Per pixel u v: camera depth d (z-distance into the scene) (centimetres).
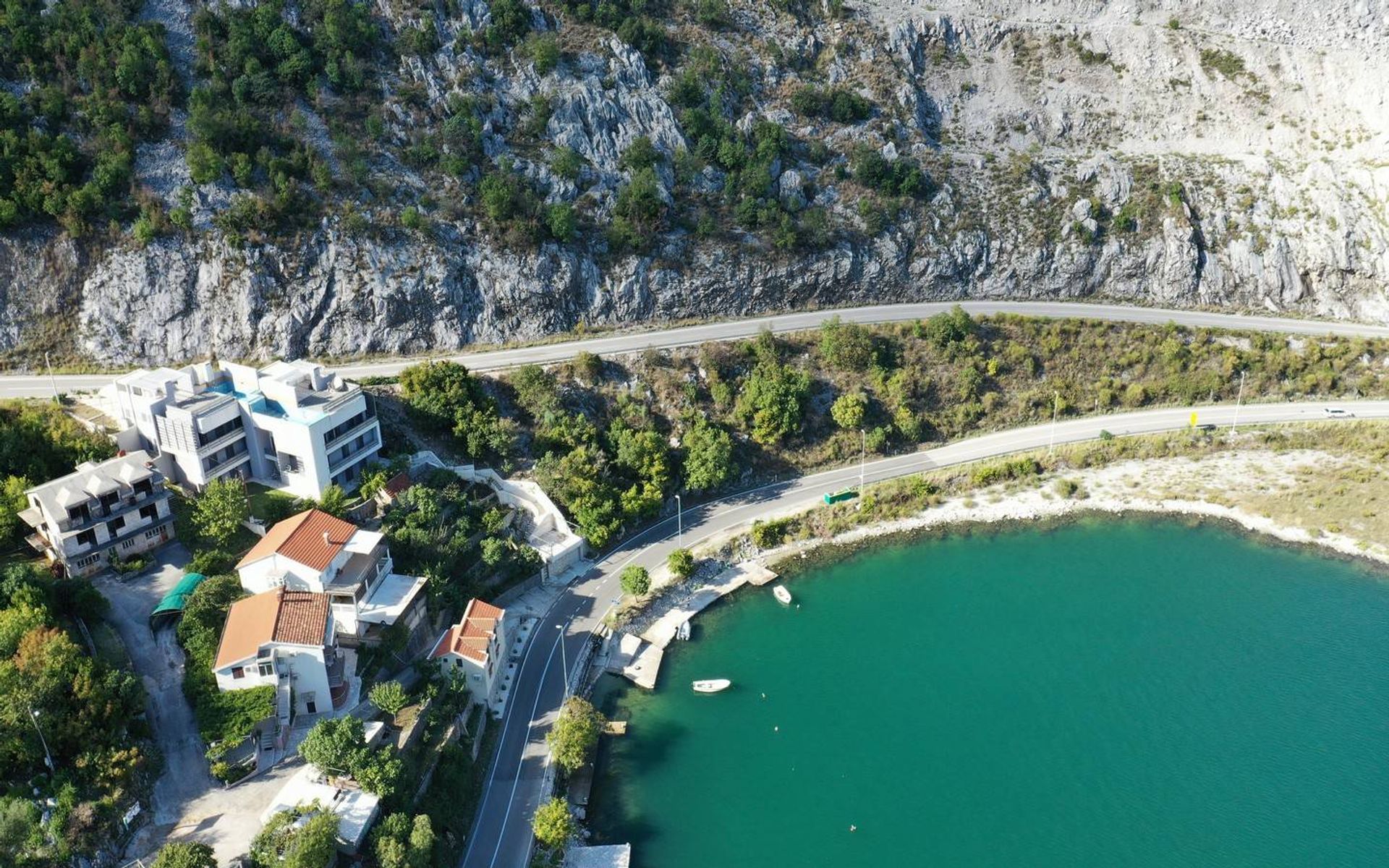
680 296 15575
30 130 13288
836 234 16562
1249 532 13212
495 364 14075
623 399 14025
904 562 12838
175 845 6962
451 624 10456
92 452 10788
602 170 16200
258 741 8294
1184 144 19212
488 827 8719
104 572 9788
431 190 14888
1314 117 19175
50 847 6988
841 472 14412
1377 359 15938
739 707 10438
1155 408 15688
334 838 7388
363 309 13888
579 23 17738
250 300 13450
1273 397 15712
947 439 15150
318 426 11019
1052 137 19262
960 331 15800
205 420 10788
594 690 10575
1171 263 17250
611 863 8550
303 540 9575
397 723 8762
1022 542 13162
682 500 13712
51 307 13025
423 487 11331
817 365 15250
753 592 12238
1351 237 17212
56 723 7544
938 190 17475
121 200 13475
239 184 13938
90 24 14275
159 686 8588
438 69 16125
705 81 17850
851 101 18300
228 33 15100
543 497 12506
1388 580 12194
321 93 15212
